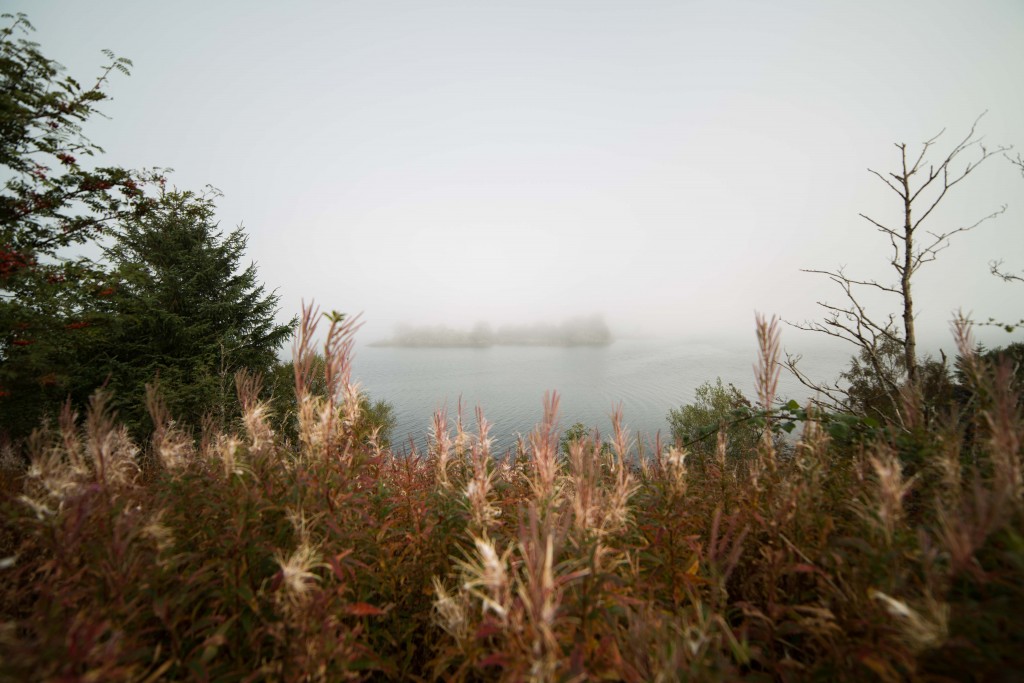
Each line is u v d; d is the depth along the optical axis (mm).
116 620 1718
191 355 12695
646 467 3523
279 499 2439
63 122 7992
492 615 1849
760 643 1895
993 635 1380
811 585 2088
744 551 2389
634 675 1438
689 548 2371
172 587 1977
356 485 2758
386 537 2764
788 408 3686
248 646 1884
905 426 3363
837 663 1589
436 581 2090
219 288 15070
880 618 1585
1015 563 1414
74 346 8711
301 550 1923
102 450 2438
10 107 7156
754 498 2635
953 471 2238
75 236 9086
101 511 2096
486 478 2891
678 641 1493
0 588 2188
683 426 24203
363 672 2242
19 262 7230
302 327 2719
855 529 2186
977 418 2514
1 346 7594
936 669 1402
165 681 1679
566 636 1634
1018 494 1764
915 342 4059
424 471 3801
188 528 2445
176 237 14172
